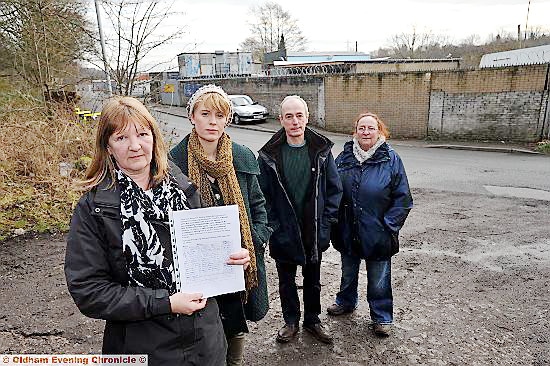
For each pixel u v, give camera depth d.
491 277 4.46
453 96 15.63
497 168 10.70
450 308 3.83
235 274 1.89
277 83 22.97
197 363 1.80
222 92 2.33
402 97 16.80
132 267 1.68
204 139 2.33
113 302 1.60
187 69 37.91
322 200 3.15
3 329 3.45
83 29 10.85
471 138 15.62
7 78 11.50
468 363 3.05
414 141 16.31
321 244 3.18
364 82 17.73
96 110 10.22
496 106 14.85
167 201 1.78
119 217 1.65
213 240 1.85
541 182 8.98
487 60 23.22
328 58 42.81
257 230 2.54
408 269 4.69
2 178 6.70
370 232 3.31
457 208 7.14
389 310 3.43
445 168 10.89
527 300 3.96
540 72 13.81
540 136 14.26
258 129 20.30
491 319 3.63
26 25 10.77
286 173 3.07
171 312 1.68
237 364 2.60
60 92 10.16
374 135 3.30
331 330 3.50
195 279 1.82
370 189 3.28
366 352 3.19
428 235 5.79
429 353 3.17
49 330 3.46
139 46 10.62
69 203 6.44
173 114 27.22
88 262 1.60
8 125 7.74
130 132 1.67
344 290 3.69
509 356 3.12
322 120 20.08
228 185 2.35
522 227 6.06
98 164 1.72
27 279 4.36
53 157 7.45
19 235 5.51
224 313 2.36
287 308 3.35
